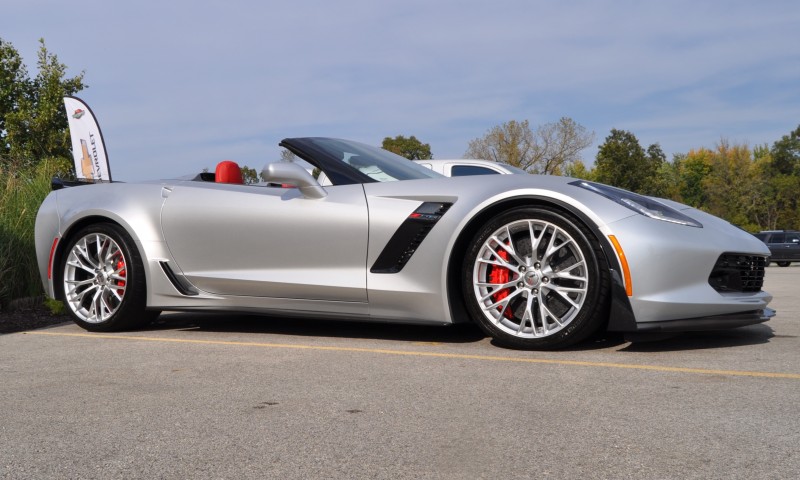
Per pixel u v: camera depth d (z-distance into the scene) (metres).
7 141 15.46
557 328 3.10
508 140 40.31
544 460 1.66
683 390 2.32
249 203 3.76
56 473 1.64
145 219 4.00
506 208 3.26
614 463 1.62
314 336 3.70
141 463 1.70
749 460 1.62
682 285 3.02
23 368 2.93
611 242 2.99
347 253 3.49
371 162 3.85
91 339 3.75
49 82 15.55
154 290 3.96
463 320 3.38
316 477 1.58
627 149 46.28
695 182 79.38
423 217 3.34
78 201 4.25
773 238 25.91
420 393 2.35
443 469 1.61
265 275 3.67
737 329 3.71
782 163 79.06
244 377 2.64
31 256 5.53
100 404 2.27
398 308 3.41
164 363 2.97
